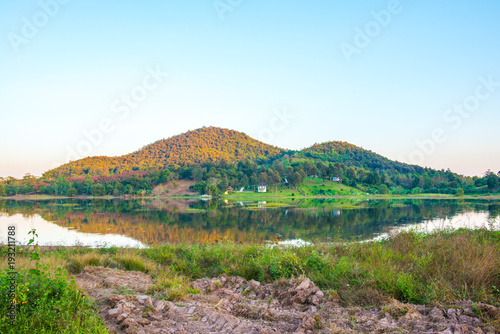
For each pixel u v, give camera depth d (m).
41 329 4.31
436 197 101.25
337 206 66.31
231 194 118.69
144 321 4.93
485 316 4.58
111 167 180.88
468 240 9.33
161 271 8.71
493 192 103.50
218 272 8.70
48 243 21.61
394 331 4.27
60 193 118.38
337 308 5.34
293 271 7.64
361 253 9.56
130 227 36.00
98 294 6.38
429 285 5.89
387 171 179.00
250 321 5.04
